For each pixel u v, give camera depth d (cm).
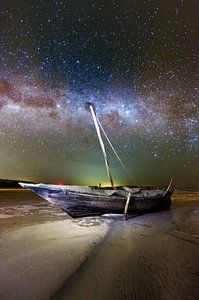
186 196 3219
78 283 433
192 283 429
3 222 1045
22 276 466
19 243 701
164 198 1526
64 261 547
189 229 908
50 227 930
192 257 568
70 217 1180
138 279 447
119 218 1172
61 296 386
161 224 1017
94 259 559
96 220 1103
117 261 545
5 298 385
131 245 678
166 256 577
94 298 379
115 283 430
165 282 433
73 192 1074
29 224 998
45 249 641
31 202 2011
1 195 3009
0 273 483
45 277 461
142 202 1310
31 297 386
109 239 746
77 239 747
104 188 1407
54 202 1051
